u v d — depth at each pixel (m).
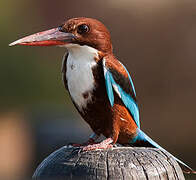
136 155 3.86
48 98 17.03
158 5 15.99
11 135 16.12
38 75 17.16
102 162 3.79
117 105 4.98
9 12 17.53
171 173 3.87
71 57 4.96
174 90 15.92
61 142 10.45
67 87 5.16
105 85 4.88
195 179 9.86
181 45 15.91
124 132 5.09
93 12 16.88
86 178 3.73
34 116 12.64
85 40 4.84
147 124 15.95
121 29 16.30
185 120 15.63
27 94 17.16
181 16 15.94
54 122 11.15
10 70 17.14
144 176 3.73
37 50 17.41
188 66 15.82
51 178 3.85
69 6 17.53
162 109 15.94
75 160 3.86
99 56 4.90
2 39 17.20
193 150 13.97
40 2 17.88
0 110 17.05
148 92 16.08
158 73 15.99
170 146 14.70
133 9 16.27
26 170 12.02
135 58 16.17
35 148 10.73
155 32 16.03
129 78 5.16
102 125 5.08
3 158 14.56
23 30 17.70
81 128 10.84
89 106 4.97
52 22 17.97
